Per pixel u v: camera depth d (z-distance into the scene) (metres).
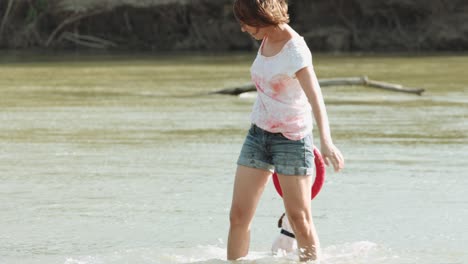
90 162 12.40
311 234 7.21
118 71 30.86
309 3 49.69
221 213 9.19
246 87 21.61
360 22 49.00
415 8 47.72
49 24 50.88
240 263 7.18
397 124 16.33
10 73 30.11
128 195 10.14
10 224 8.76
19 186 10.72
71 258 7.45
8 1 50.19
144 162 12.37
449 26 47.25
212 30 50.00
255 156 7.19
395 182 10.83
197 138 14.64
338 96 21.55
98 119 17.17
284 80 7.00
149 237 8.20
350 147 13.64
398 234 8.25
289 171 7.07
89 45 50.47
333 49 47.62
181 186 10.65
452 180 10.95
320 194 10.14
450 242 7.93
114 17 50.88
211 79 26.80
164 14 50.31
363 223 8.71
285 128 7.04
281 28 7.05
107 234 8.33
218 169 11.78
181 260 7.39
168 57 40.94
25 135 15.08
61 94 22.19
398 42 47.75
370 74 28.41
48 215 9.15
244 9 7.03
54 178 11.23
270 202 9.72
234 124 16.38
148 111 18.44
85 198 9.99
